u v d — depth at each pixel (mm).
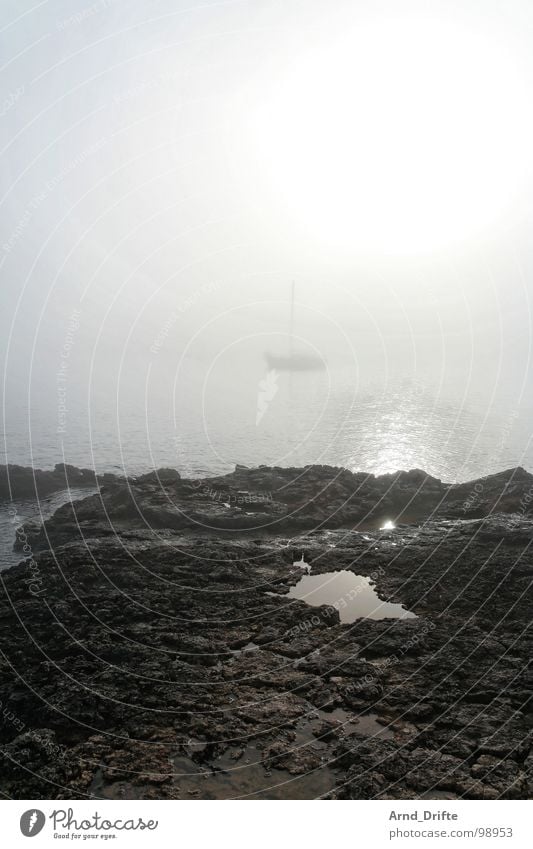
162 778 8609
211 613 13242
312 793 8305
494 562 15344
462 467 37125
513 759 8836
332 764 8812
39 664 11461
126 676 10977
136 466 40500
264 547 16859
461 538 17109
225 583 14688
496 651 11547
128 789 8453
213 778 8602
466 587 14227
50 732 9578
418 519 19812
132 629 12555
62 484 33656
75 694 10430
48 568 15445
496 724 9539
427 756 8898
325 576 15219
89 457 43344
